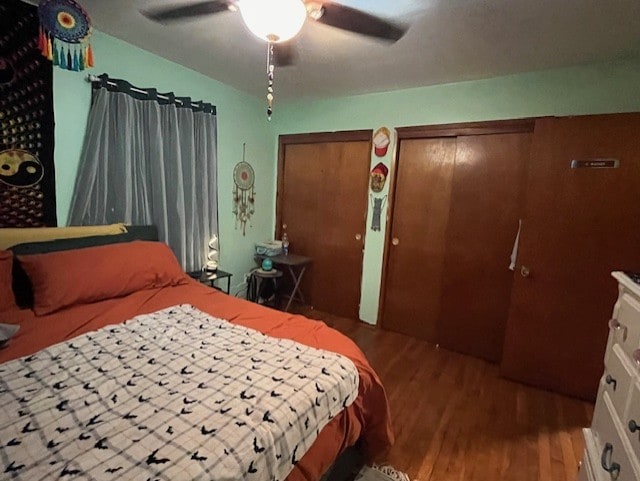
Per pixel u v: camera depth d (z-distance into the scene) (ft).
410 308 10.44
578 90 7.49
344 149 11.20
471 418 6.57
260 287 12.44
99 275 5.95
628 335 3.64
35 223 6.56
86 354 4.16
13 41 5.98
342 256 11.61
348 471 5.03
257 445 2.95
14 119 6.13
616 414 3.59
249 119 11.21
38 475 2.42
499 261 8.84
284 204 12.78
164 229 8.42
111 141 7.46
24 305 5.63
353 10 5.45
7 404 3.16
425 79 8.82
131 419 3.06
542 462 5.49
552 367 7.58
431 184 9.77
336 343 5.17
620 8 5.20
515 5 5.29
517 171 8.40
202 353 4.39
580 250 7.09
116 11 6.16
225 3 5.19
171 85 8.56
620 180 6.59
